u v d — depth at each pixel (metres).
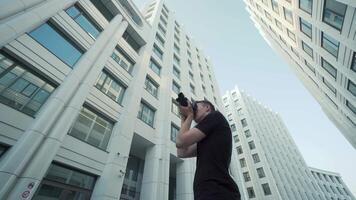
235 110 49.38
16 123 7.05
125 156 10.45
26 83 8.00
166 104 17.03
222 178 1.23
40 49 8.90
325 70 17.28
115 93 12.95
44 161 6.90
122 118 11.93
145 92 15.47
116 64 13.76
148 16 27.75
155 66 19.38
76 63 10.54
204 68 35.44
